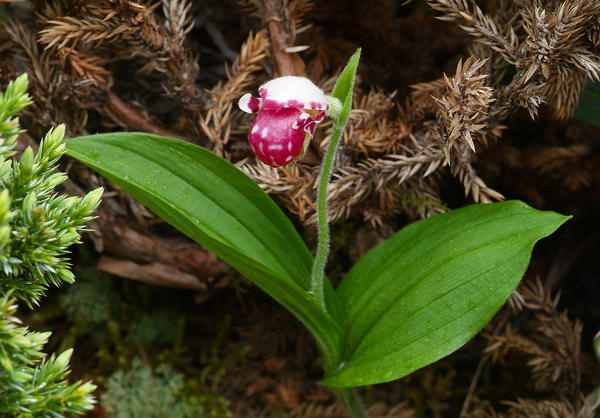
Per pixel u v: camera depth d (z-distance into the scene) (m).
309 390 0.54
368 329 0.46
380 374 0.44
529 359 0.53
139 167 0.44
